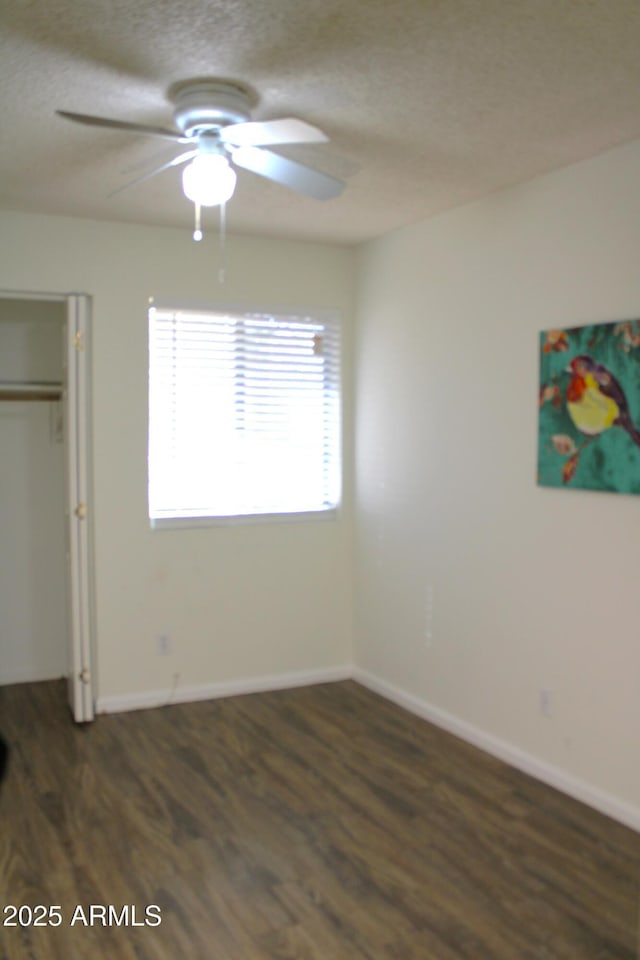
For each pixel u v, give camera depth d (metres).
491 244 3.54
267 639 4.51
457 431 3.79
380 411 4.39
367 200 3.60
